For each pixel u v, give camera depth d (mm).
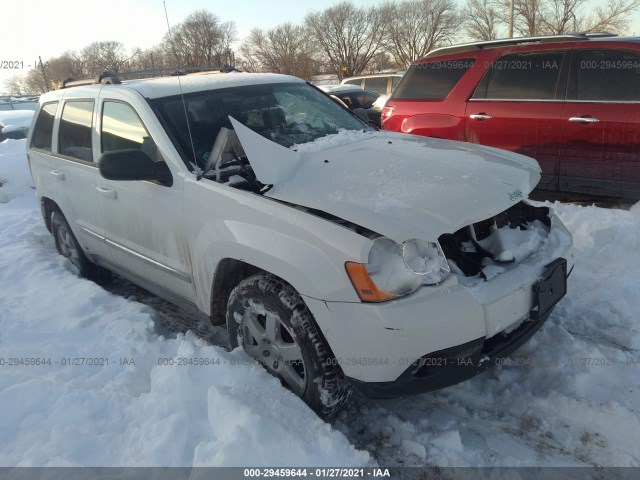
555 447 2508
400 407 2857
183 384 2727
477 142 6105
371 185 2674
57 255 5305
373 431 2703
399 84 6906
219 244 2836
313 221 2465
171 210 3193
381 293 2273
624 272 3979
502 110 5859
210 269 2988
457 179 2752
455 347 2303
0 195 8648
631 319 3457
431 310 2268
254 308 2773
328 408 2605
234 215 2781
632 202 5812
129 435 2555
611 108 5160
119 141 3680
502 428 2652
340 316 2348
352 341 2338
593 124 5262
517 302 2514
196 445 2459
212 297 3100
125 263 3955
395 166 2930
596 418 2631
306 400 2660
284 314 2592
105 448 2494
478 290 2420
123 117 3635
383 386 2355
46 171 4750
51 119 4746
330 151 3270
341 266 2330
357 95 15125
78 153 4219
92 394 2807
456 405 2840
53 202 4902
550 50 5617
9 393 2852
